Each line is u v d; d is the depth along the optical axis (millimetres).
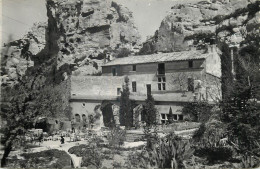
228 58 40469
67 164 20672
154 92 43625
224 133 21688
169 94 41906
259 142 19594
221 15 62719
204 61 39125
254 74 20094
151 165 19203
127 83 45188
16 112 18812
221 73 40500
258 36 52312
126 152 23344
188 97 36844
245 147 19781
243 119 19656
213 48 40875
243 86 19844
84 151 23922
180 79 40844
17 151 24156
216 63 40750
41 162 21125
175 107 36531
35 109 19203
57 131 37875
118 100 42000
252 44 47438
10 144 19438
